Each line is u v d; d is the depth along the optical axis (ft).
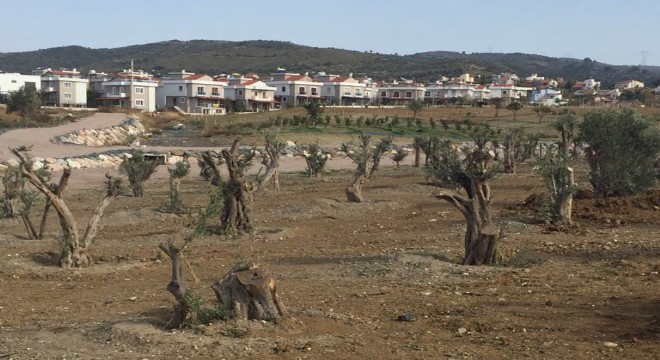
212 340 28.12
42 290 42.09
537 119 293.43
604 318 31.22
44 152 169.99
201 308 30.14
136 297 39.37
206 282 43.14
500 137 219.61
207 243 58.03
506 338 28.71
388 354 26.81
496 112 325.01
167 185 114.11
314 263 48.42
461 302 35.32
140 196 94.94
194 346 27.50
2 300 39.19
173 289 29.86
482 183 45.57
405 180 112.37
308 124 253.85
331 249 54.19
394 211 76.59
